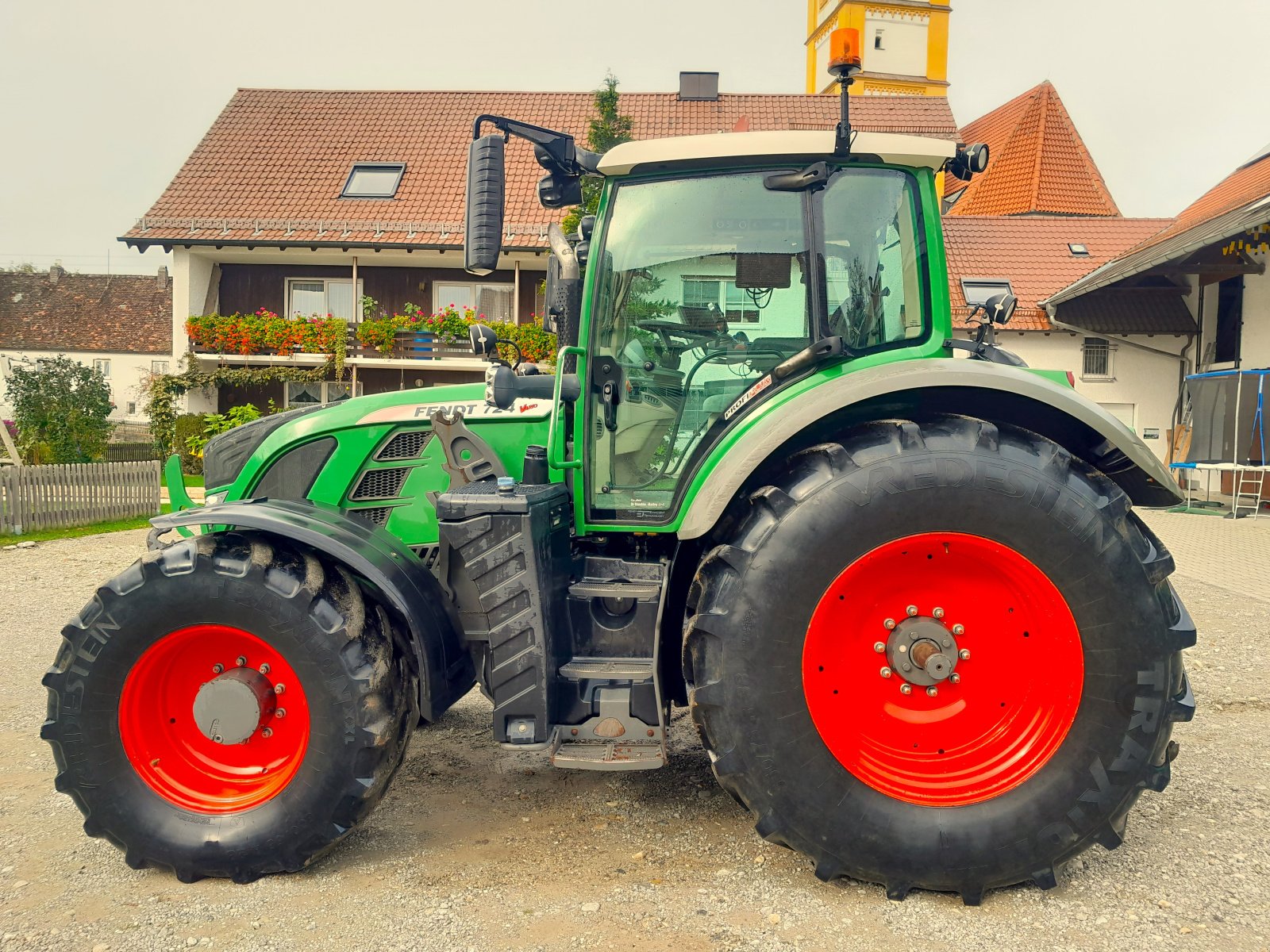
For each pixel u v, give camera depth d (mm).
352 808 2803
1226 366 15531
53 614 6711
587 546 3332
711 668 2668
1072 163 26906
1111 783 2588
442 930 2504
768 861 2908
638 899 2664
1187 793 3416
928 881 2619
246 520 2840
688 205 3059
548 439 3336
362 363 20094
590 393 3127
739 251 3043
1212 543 10023
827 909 2598
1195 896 2660
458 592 3285
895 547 2645
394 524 3422
